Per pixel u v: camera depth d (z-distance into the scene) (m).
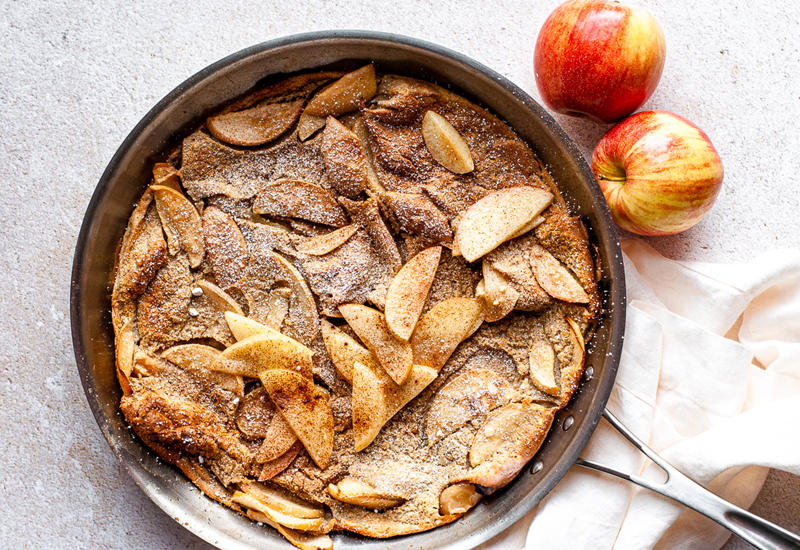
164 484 0.60
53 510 0.64
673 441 0.62
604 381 0.58
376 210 0.60
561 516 0.61
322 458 0.60
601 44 0.59
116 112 0.65
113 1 0.65
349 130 0.61
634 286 0.63
